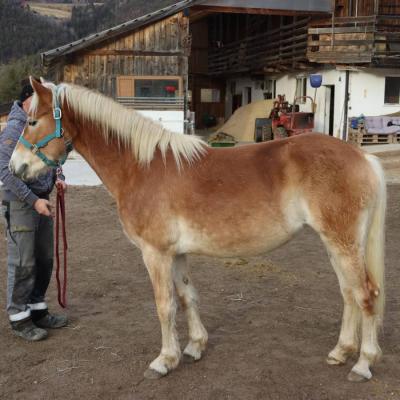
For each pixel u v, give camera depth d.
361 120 16.73
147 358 3.81
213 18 29.56
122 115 3.58
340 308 4.68
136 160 3.54
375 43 16.98
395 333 4.16
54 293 5.17
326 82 18.73
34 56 44.41
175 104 17.28
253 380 3.46
